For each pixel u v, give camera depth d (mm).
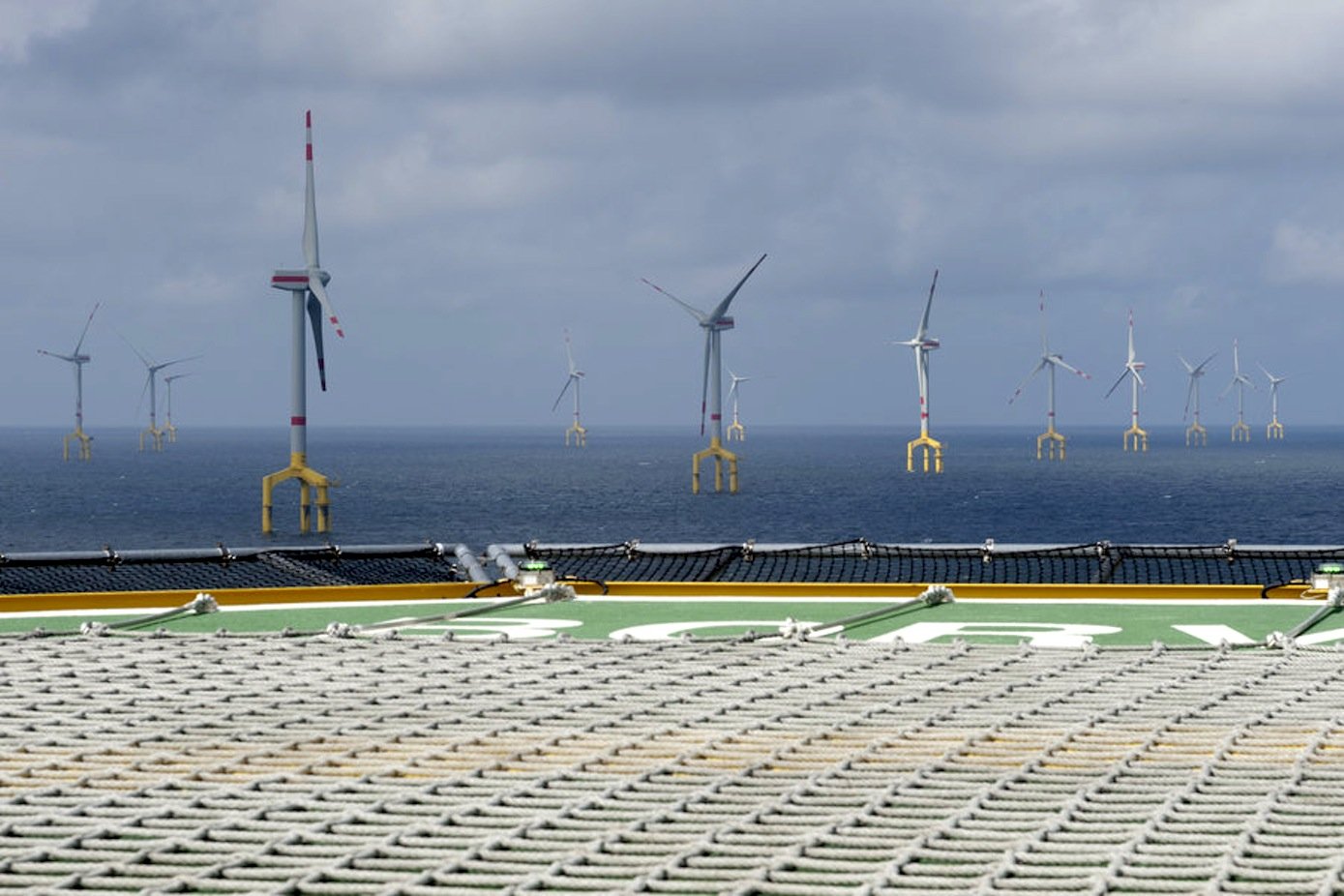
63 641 15969
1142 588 21953
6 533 176125
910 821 8914
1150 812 9023
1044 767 10219
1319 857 8055
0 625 19469
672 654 14922
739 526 189625
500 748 10945
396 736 11328
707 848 8398
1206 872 7789
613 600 21938
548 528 186250
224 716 12125
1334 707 12047
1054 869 7879
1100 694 12703
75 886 7855
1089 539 172750
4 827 8961
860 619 19172
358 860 8250
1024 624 19094
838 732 11359
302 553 24453
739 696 12781
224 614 20375
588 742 11141
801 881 7809
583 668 14133
